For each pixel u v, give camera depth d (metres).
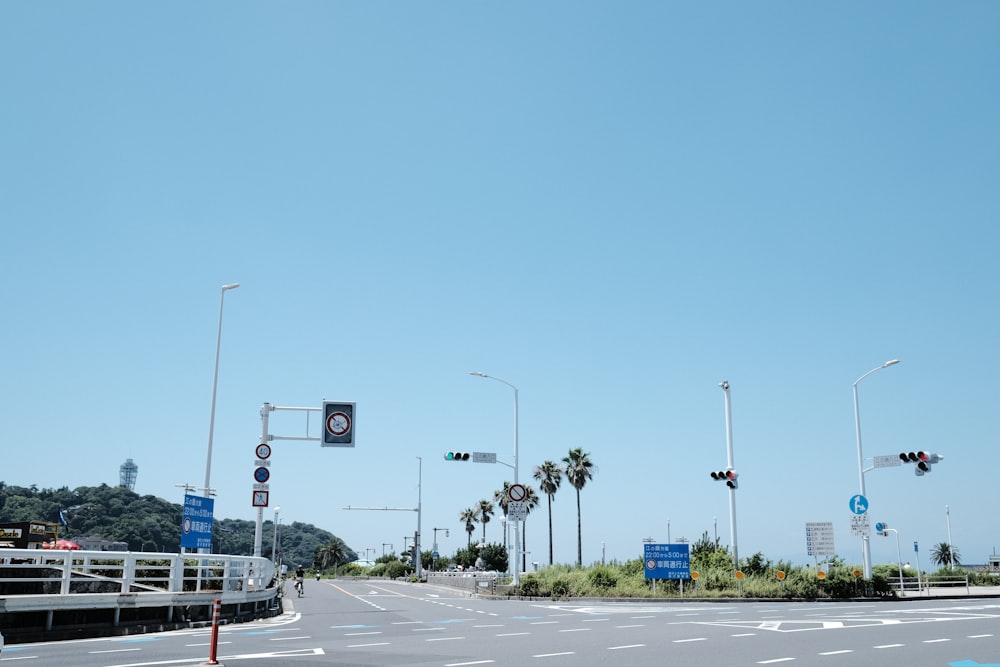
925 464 38.66
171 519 142.12
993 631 19.86
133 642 18.39
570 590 40.91
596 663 14.12
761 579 39.81
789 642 17.58
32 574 25.52
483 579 53.88
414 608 33.88
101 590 25.97
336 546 184.88
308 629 22.44
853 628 20.81
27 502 130.88
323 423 34.19
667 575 39.28
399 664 13.93
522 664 13.98
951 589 47.12
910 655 15.22
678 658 14.82
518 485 44.12
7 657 15.20
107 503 136.00
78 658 14.96
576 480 86.56
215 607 14.09
